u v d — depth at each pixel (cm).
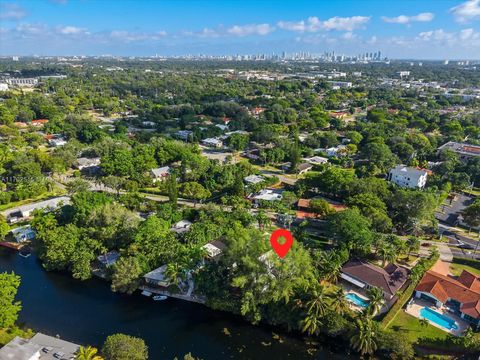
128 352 7275
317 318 8431
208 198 15988
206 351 8156
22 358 6850
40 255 11156
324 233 12838
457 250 12338
